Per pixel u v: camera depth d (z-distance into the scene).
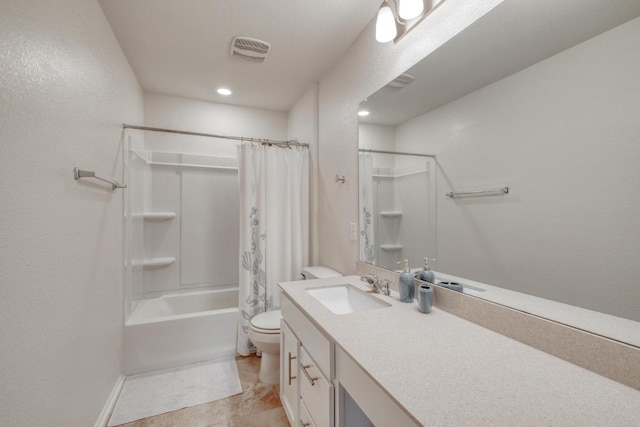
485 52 1.10
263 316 2.16
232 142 3.19
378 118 1.75
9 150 0.85
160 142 2.91
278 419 1.67
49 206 1.06
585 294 0.82
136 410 1.73
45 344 1.03
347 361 0.94
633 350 0.71
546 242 0.92
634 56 0.71
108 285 1.73
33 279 0.96
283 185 2.62
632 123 0.71
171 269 2.98
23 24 0.91
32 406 0.95
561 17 0.87
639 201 0.70
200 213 3.09
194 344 2.27
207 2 1.62
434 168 1.36
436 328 1.07
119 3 1.60
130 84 2.29
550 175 0.91
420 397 0.67
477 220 1.16
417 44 1.43
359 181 1.96
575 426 0.58
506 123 1.04
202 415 1.70
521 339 0.96
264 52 2.12
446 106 1.29
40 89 1.00
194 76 2.50
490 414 0.62
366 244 1.90
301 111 2.92
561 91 0.87
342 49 2.09
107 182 1.64
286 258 2.59
